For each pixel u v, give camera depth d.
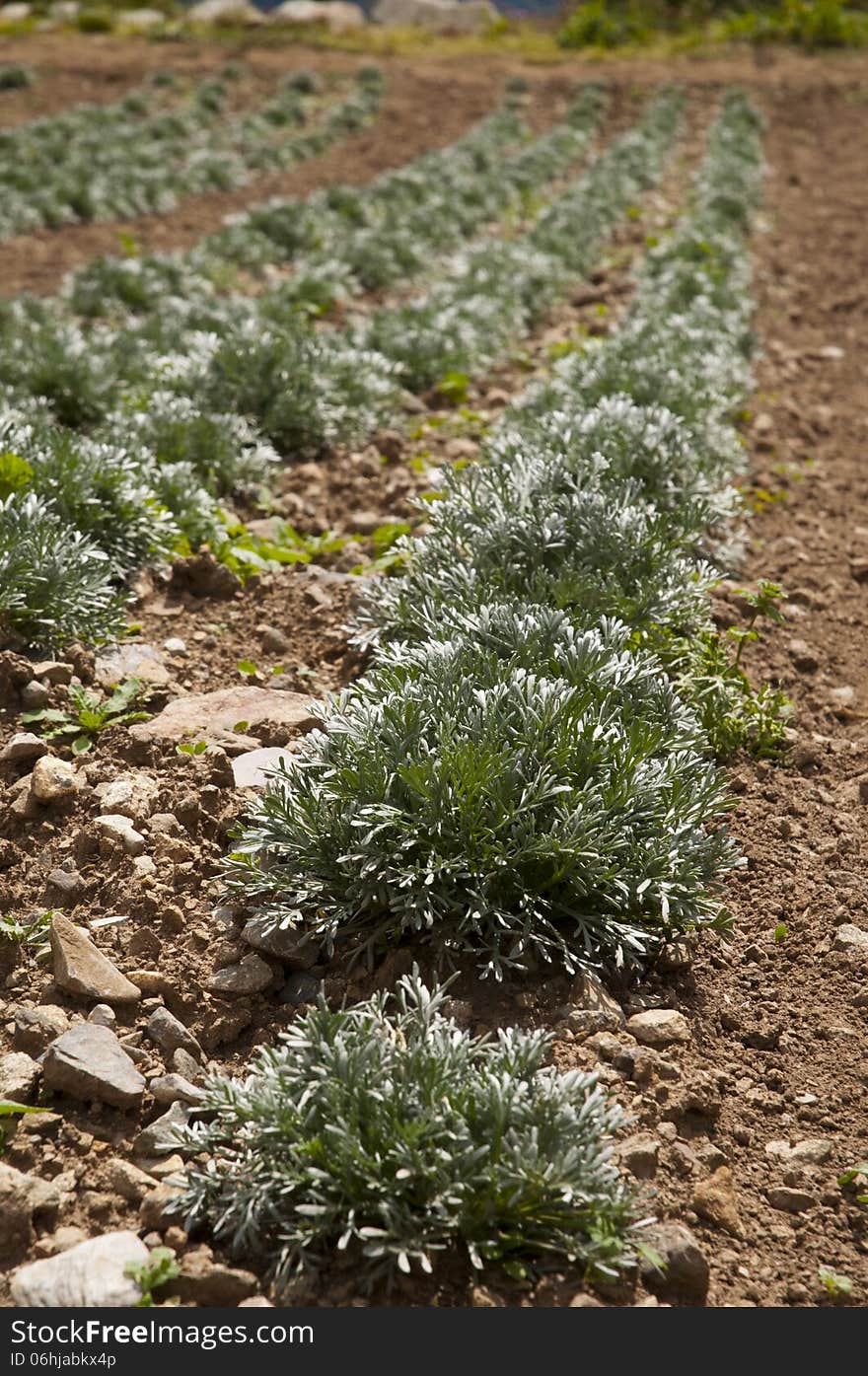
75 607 4.75
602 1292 2.57
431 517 5.59
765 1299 2.64
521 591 4.79
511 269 11.70
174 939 3.41
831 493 7.51
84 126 21.36
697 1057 3.23
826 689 5.25
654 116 23.67
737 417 8.41
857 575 6.38
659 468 5.82
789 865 4.06
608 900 3.38
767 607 4.95
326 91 26.80
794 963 3.65
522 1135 2.62
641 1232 2.66
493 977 3.32
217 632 5.28
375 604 4.78
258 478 6.89
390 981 3.28
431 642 3.97
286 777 3.60
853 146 21.27
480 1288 2.53
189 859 3.71
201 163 18.42
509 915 3.33
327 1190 2.60
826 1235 2.83
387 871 3.30
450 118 24.56
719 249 12.38
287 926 3.29
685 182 18.78
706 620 5.18
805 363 10.15
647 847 3.47
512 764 3.43
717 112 24.75
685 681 4.63
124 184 16.59
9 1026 3.12
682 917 3.52
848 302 11.97
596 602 4.65
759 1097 3.17
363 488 6.98
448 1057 2.74
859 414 9.07
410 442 7.77
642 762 3.63
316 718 4.50
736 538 6.39
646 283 11.12
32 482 5.24
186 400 6.76
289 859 3.59
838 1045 3.36
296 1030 2.82
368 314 11.21
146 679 4.74
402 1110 2.63
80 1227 2.64
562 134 22.14
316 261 12.58
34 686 4.39
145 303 11.05
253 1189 2.61
